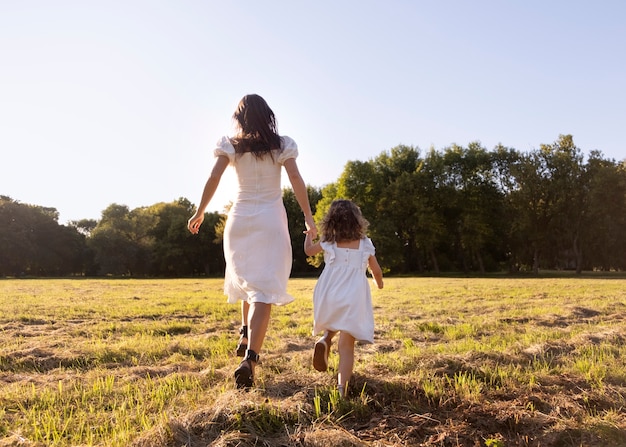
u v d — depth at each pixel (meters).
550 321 8.09
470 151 51.66
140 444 2.74
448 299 12.97
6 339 6.55
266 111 4.04
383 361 4.56
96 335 6.94
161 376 4.37
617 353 5.16
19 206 74.00
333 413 3.19
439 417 3.19
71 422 3.14
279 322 8.16
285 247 3.99
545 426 3.03
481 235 49.22
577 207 46.81
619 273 46.50
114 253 71.88
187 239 73.12
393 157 55.50
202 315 9.80
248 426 2.91
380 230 49.41
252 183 3.99
